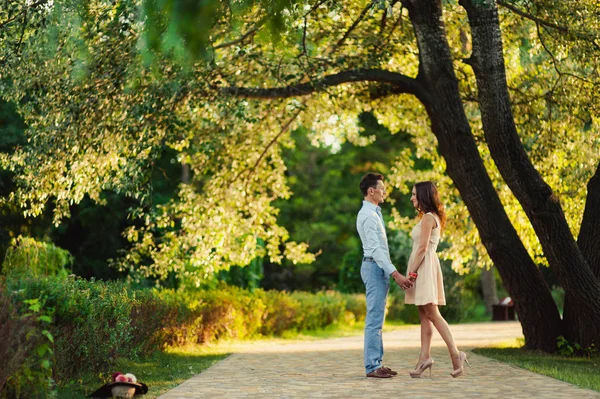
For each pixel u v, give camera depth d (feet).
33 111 41.06
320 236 132.87
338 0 39.50
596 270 38.70
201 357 39.42
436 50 39.60
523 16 43.37
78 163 41.24
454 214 53.11
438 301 27.63
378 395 22.61
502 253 39.86
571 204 48.01
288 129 55.57
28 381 21.12
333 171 139.13
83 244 78.84
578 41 41.11
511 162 37.65
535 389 23.90
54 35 26.02
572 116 46.83
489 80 36.99
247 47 41.65
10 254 46.16
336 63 41.81
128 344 30.99
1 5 36.63
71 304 24.25
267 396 22.66
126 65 35.65
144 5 11.54
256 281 75.87
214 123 50.88
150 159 40.65
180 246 52.06
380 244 27.66
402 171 57.62
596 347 37.65
